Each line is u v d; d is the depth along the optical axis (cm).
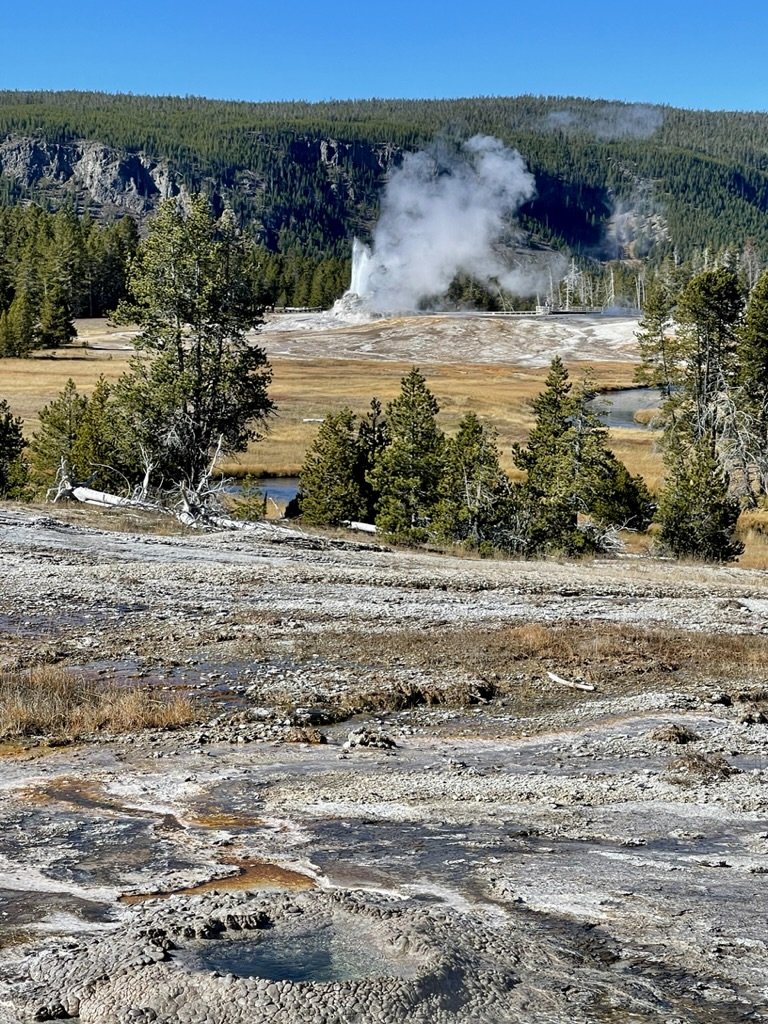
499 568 4328
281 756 1775
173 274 5944
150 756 1748
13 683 2123
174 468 6216
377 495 6494
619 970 852
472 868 1139
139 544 4241
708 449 6756
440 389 14125
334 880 1091
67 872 1134
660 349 8875
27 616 2881
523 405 12962
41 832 1300
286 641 2702
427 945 809
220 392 6094
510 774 1655
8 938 917
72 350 17538
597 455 6222
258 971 771
